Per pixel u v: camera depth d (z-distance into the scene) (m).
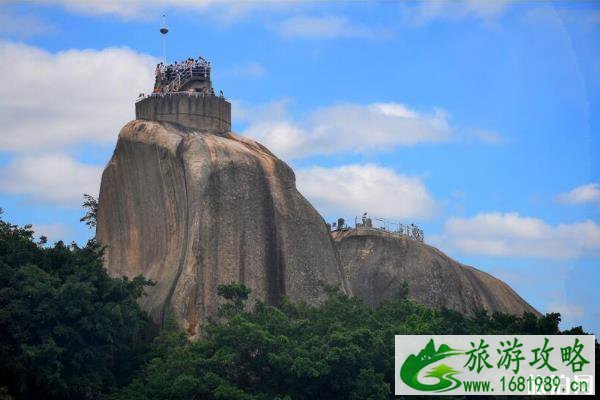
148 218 182.50
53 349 152.62
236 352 156.12
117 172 186.50
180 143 182.62
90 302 160.00
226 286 167.12
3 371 153.38
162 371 156.00
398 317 175.62
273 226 182.75
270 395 153.62
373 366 158.12
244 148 187.62
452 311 176.25
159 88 196.12
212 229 177.12
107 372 160.38
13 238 170.00
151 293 175.62
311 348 156.50
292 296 180.25
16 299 157.62
